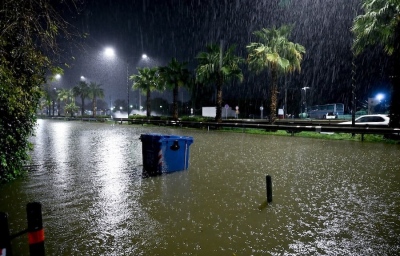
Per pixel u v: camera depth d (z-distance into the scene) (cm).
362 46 1864
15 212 554
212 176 851
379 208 567
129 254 396
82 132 2738
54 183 767
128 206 586
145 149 912
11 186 736
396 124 1753
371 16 1719
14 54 654
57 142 1805
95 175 862
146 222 503
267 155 1262
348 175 856
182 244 422
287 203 602
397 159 1118
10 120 729
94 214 542
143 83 4697
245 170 938
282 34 2586
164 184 758
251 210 561
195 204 597
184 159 947
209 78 3228
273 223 496
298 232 459
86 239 440
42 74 735
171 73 3822
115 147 1538
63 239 440
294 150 1419
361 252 398
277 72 2616
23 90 701
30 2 566
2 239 297
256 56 2611
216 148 1517
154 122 4112
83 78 6862
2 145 709
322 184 756
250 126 2667
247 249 407
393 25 1688
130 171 917
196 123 3338
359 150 1391
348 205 587
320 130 2067
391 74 1791
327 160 1120
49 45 591
